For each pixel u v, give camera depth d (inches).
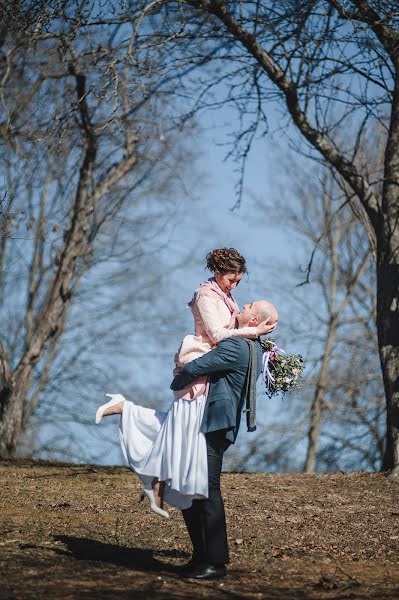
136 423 308.0
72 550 337.7
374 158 1033.5
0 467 613.0
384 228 608.7
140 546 351.3
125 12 624.1
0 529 371.9
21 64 688.4
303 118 641.0
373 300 1320.1
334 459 1288.1
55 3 595.2
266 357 318.0
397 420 593.0
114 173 839.1
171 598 270.7
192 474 290.7
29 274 1114.1
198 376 297.4
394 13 578.6
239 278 317.7
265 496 496.7
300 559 339.3
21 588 275.7
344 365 1302.9
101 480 542.6
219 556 298.8
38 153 773.9
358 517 439.8
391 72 622.2
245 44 631.8
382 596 281.3
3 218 509.7
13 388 776.3
